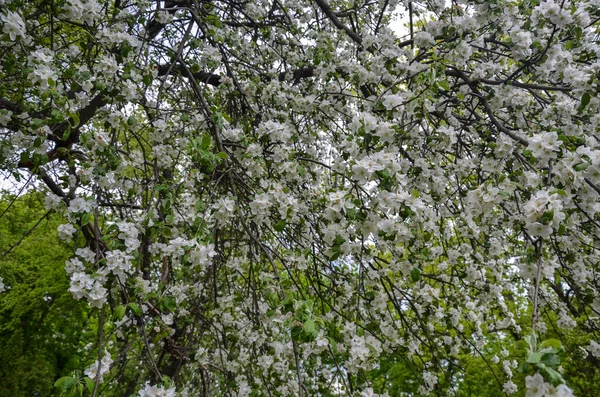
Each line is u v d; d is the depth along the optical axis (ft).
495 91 9.58
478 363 24.32
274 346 9.87
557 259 9.58
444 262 11.03
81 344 36.52
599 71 7.77
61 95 7.11
